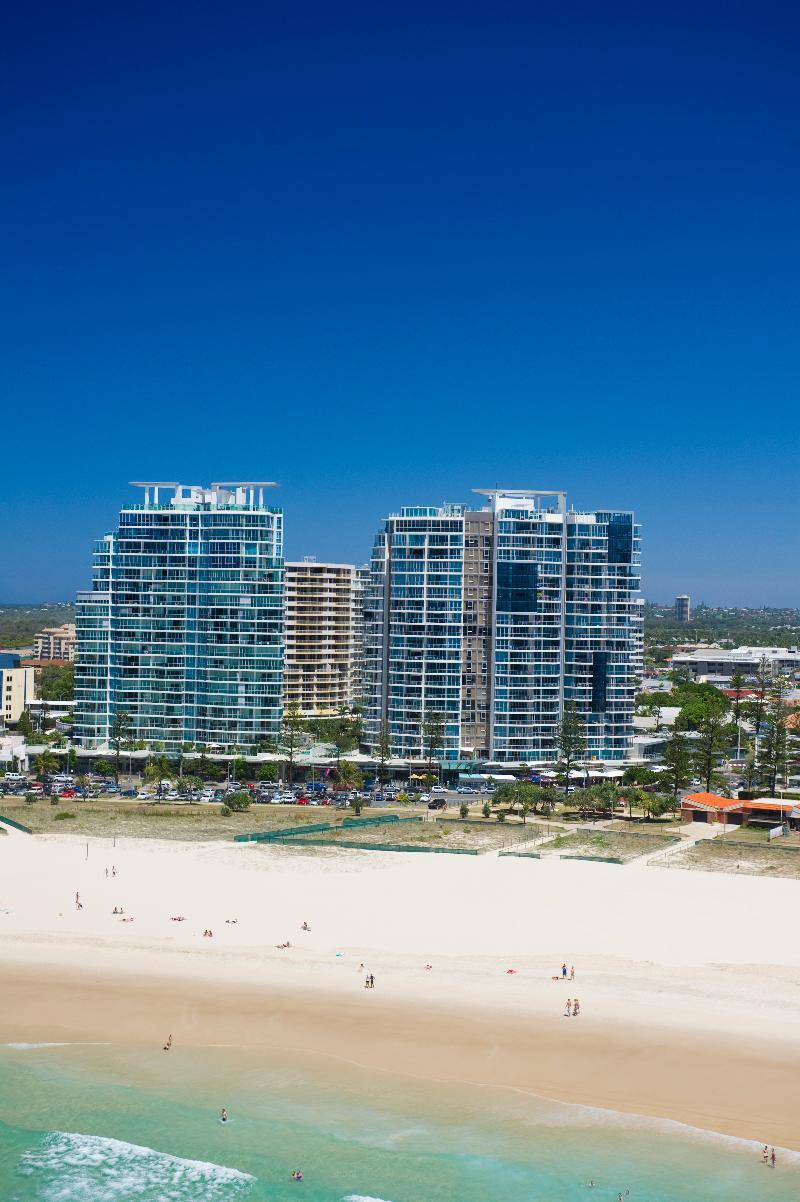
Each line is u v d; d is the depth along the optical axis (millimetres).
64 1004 130750
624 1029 122250
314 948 148125
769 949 146875
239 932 155000
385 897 172000
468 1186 97812
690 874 185500
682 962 142125
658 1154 101188
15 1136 105812
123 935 153375
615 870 188250
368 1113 108312
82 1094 112312
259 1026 124875
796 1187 96688
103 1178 99812
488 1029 122750
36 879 182500
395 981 136250
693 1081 111938
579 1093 110625
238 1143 104438
